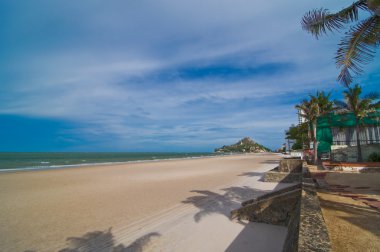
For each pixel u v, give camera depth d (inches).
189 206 388.5
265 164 1544.0
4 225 313.4
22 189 610.5
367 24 242.7
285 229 264.5
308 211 169.9
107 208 390.3
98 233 275.7
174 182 697.6
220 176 839.7
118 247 235.5
